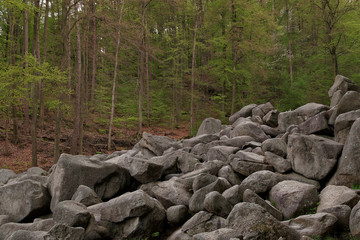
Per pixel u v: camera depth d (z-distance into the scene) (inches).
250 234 210.1
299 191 278.1
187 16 1138.7
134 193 291.1
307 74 1059.9
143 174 376.2
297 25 1218.0
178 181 354.3
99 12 723.4
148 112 1013.8
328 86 899.4
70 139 754.2
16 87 515.2
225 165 388.2
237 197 300.8
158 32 1311.5
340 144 322.0
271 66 1167.6
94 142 775.7
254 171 353.7
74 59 1107.3
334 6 863.7
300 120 508.7
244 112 677.9
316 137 339.9
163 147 531.8
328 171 312.8
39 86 617.0
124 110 983.0
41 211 339.0
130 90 1129.4
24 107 746.8
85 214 260.4
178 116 1050.7
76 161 355.9
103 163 374.0
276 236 210.8
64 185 338.0
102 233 272.1
